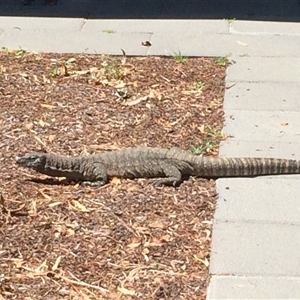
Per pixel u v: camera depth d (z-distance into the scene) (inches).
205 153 161.0
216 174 154.9
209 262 136.8
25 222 143.3
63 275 134.1
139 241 140.2
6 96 179.3
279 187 152.5
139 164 154.3
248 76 190.1
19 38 210.4
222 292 131.7
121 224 143.3
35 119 170.6
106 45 205.6
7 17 224.7
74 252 138.0
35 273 134.3
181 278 133.9
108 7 231.1
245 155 160.6
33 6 232.5
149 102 177.9
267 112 175.5
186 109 175.9
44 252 138.0
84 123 169.3
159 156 154.3
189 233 142.0
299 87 185.3
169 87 184.7
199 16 224.2
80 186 152.6
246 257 137.7
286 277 134.3
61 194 150.3
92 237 140.8
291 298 130.9
